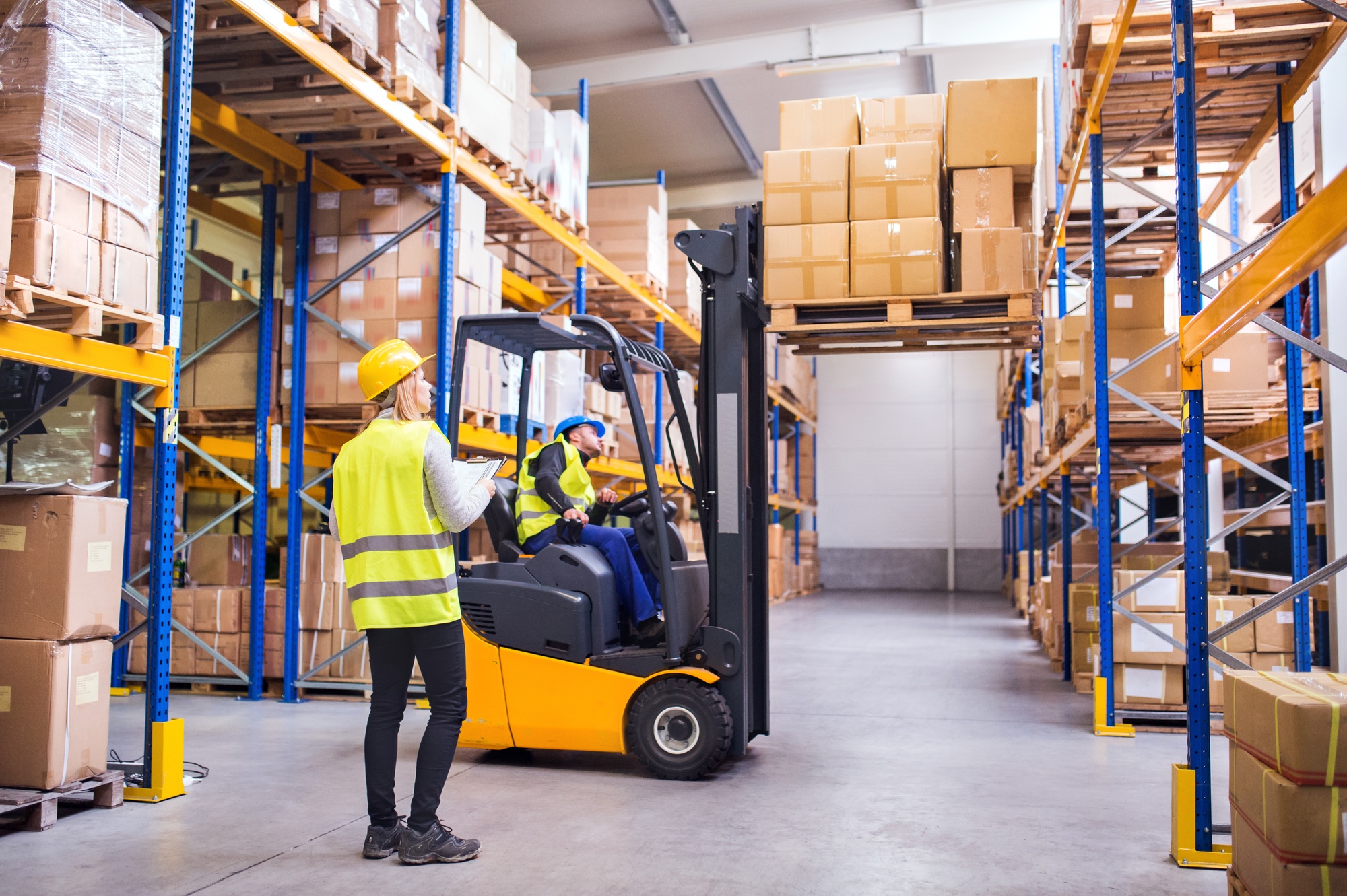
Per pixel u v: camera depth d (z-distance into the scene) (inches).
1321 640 278.5
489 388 291.4
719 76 574.9
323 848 149.6
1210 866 143.6
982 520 900.0
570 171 362.0
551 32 517.7
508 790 187.0
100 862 142.5
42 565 159.8
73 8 143.9
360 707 271.9
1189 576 148.6
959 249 214.5
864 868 142.7
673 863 144.1
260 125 262.5
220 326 291.6
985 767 209.0
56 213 139.8
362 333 277.0
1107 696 245.6
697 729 194.7
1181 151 151.7
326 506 340.5
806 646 444.8
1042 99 390.0
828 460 925.8
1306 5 206.1
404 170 299.1
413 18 254.4
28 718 158.7
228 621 290.4
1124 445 342.3
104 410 279.9
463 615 210.4
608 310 488.7
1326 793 103.2
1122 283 256.7
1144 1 209.5
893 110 224.1
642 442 199.6
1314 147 261.9
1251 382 245.6
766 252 216.1
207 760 207.5
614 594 212.8
